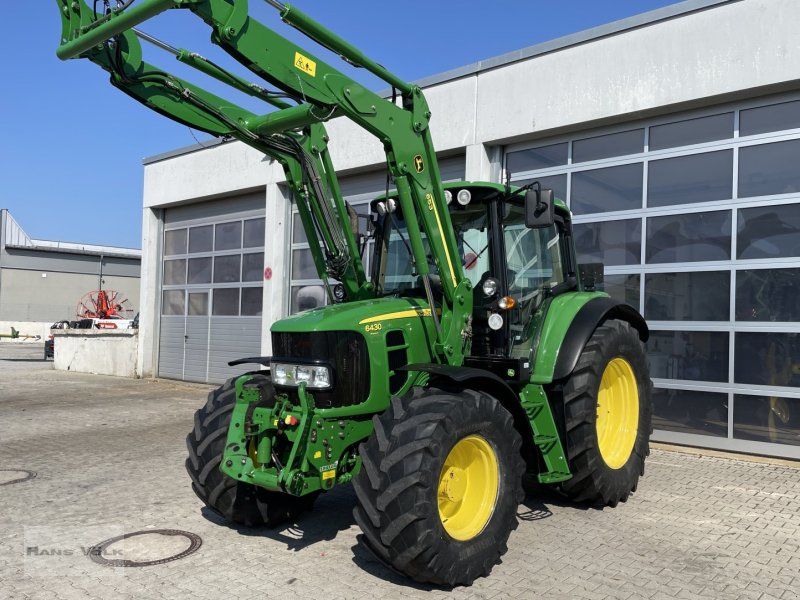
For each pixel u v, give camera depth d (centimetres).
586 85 771
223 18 343
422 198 422
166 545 416
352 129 1017
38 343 3397
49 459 656
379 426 362
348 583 360
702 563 389
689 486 558
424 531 335
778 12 645
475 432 370
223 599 339
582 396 466
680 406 719
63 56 382
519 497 394
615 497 494
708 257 703
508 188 468
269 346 1153
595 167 789
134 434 791
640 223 753
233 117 473
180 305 1394
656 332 738
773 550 411
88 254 4269
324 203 479
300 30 374
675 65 707
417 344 426
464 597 342
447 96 891
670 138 734
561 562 390
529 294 495
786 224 654
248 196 1251
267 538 430
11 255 3978
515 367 440
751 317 673
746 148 682
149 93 428
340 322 390
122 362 1497
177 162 1341
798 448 643
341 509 494
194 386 1298
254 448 402
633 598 341
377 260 509
